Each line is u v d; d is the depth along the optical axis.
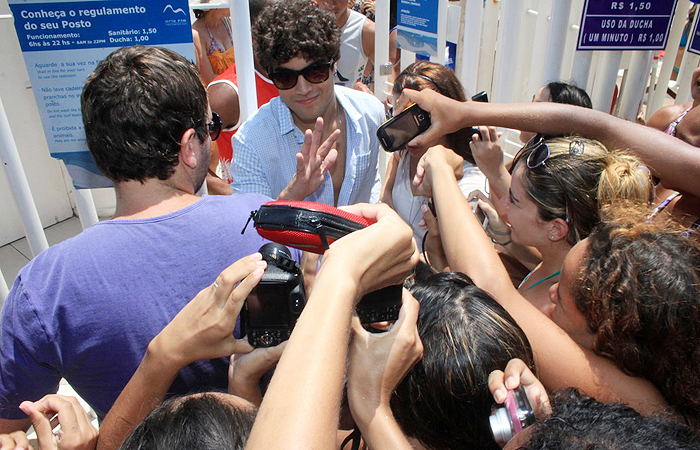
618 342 1.15
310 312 0.75
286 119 2.11
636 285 1.11
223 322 0.97
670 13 2.29
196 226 1.17
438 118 1.55
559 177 1.47
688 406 1.13
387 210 1.04
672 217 1.55
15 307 1.10
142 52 1.19
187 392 1.23
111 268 1.10
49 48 1.74
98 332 1.10
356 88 3.35
